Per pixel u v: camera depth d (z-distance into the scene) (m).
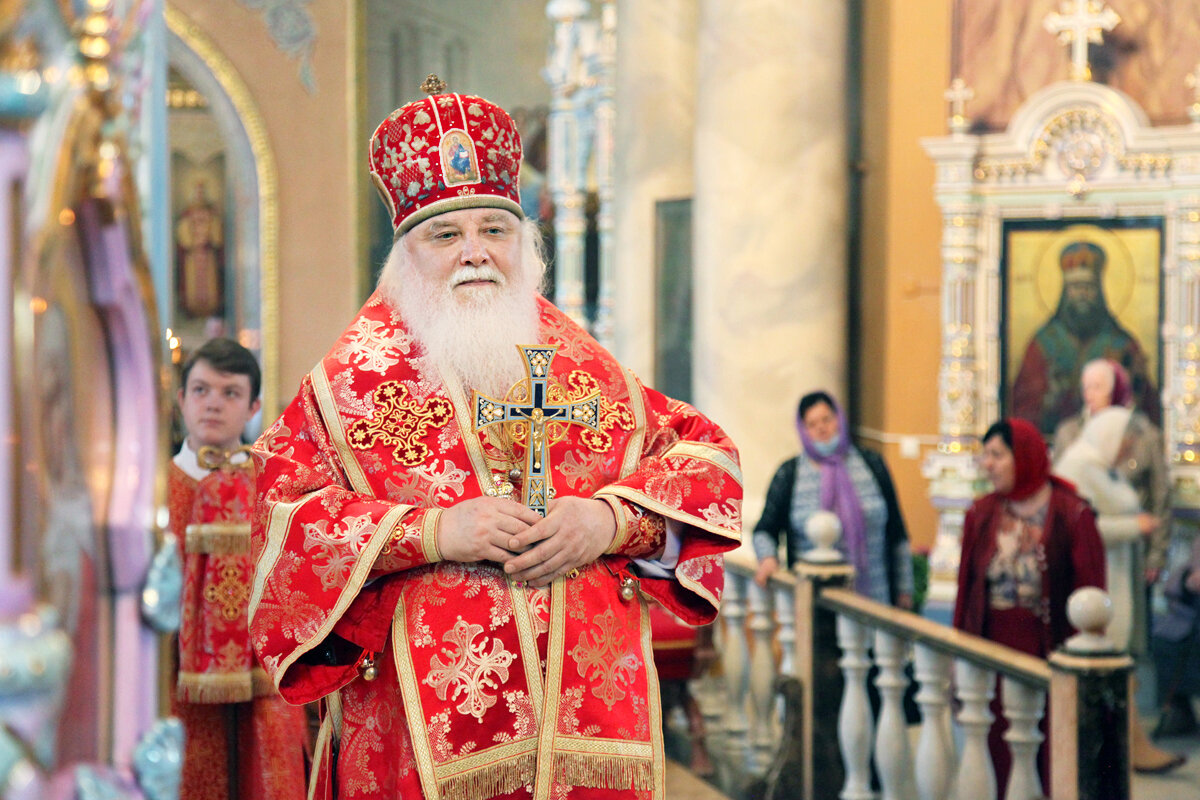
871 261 9.66
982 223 9.08
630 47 8.98
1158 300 8.66
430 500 1.95
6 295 0.87
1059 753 3.17
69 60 0.96
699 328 7.95
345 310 11.42
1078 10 8.88
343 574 1.87
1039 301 8.98
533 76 13.76
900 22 9.37
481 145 2.04
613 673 1.96
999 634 4.43
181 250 11.61
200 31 10.98
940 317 9.29
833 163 7.80
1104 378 6.42
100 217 1.01
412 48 13.23
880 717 4.12
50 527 0.96
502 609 1.91
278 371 11.34
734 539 2.04
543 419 2.01
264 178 11.24
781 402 7.74
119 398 1.10
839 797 4.30
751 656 4.98
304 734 2.98
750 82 7.67
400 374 2.00
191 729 2.87
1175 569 6.09
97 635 1.06
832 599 4.26
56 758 0.95
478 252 2.01
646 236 8.93
